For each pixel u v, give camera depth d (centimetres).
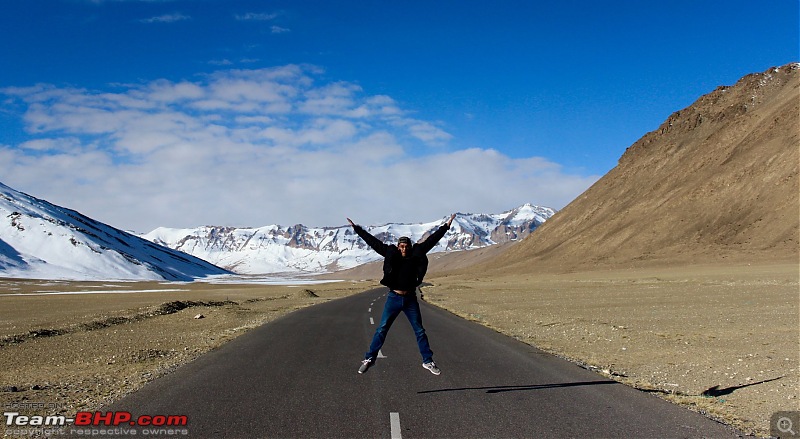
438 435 662
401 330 1872
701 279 5428
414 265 918
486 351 1360
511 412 766
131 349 1498
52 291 9619
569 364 1167
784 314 2214
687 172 13238
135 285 15412
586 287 5372
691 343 1524
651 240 11456
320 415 748
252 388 918
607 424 709
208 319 2545
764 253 8738
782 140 11531
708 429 691
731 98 15125
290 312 2908
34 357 1381
